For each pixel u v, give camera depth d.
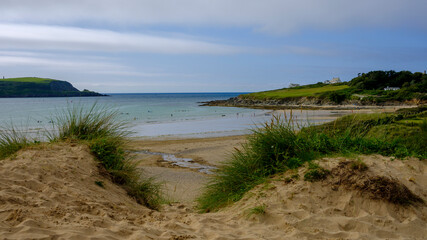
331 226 3.94
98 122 6.86
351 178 4.69
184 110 65.06
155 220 4.06
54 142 6.34
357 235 3.71
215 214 4.74
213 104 93.75
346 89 103.94
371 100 78.88
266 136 5.89
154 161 16.77
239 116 48.72
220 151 19.45
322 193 4.56
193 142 23.03
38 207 3.63
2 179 4.23
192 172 14.19
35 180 4.42
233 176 5.69
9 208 3.41
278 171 5.46
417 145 6.88
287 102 91.00
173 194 9.05
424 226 3.99
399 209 4.27
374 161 5.41
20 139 6.33
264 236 3.67
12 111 55.38
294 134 6.03
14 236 2.80
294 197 4.53
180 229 3.75
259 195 4.82
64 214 3.59
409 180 4.87
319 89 118.06
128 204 4.80
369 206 4.31
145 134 27.92
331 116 41.59
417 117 11.52
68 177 4.86
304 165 5.27
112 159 5.95
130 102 110.12
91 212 3.90
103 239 3.04
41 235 2.88
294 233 3.74
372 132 7.40
